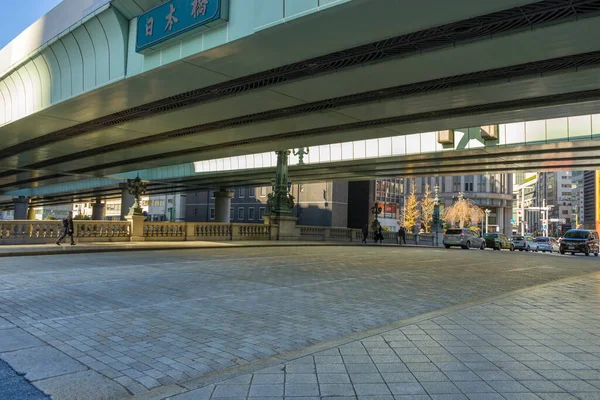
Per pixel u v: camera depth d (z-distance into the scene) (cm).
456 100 1675
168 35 1349
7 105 2378
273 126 2195
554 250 5084
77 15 1641
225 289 996
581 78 1394
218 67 1421
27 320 675
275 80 1553
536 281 1235
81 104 1927
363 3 982
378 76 1437
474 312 715
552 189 16200
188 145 2856
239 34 1193
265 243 2912
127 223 2675
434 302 870
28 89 2144
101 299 853
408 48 1241
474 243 3728
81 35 1683
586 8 974
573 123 2648
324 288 1033
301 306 814
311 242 3362
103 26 1582
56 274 1200
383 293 972
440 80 1477
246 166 4700
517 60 1267
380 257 2053
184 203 10844
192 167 5316
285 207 3594
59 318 691
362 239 4344
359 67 1362
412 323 636
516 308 752
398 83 1502
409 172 4519
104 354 512
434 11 1007
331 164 4044
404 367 443
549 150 2984
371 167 4219
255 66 1403
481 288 1075
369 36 1156
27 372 446
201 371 458
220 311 762
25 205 8775
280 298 895
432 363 455
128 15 1520
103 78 1667
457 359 470
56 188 7775
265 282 1115
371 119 2008
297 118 2020
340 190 6981
